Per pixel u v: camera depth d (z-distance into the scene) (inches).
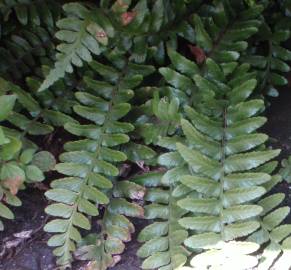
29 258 22.7
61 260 21.0
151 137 21.9
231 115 21.2
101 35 21.5
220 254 19.4
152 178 21.6
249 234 20.4
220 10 23.4
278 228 20.1
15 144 20.2
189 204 19.5
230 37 23.4
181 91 22.3
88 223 20.7
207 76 22.5
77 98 22.2
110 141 21.3
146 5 22.2
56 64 21.1
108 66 22.8
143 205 22.6
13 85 22.5
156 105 21.4
